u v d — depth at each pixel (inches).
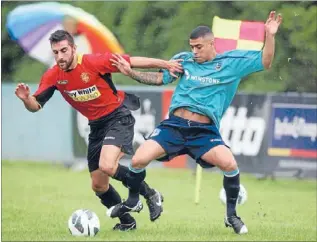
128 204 1180.5
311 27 2837.1
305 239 1177.4
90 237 1158.3
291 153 2180.1
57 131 2608.3
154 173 2374.5
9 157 2716.5
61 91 1181.1
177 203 1721.2
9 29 2119.8
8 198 1800.0
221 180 2239.2
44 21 2148.1
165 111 2368.4
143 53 3201.3
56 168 2559.1
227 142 2255.2
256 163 2219.5
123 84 3085.6
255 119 2220.7
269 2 2952.8
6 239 1162.0
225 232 1227.9
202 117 1163.3
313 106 2155.5
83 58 1154.0
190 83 1168.2
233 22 1636.3
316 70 2837.1
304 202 1786.4
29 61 3427.7
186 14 3127.5
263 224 1384.1
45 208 1612.9
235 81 1165.1
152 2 3208.7
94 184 1240.2
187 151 1176.2
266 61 1146.7
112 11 3272.6
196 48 1156.5
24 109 2679.6
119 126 1178.0
